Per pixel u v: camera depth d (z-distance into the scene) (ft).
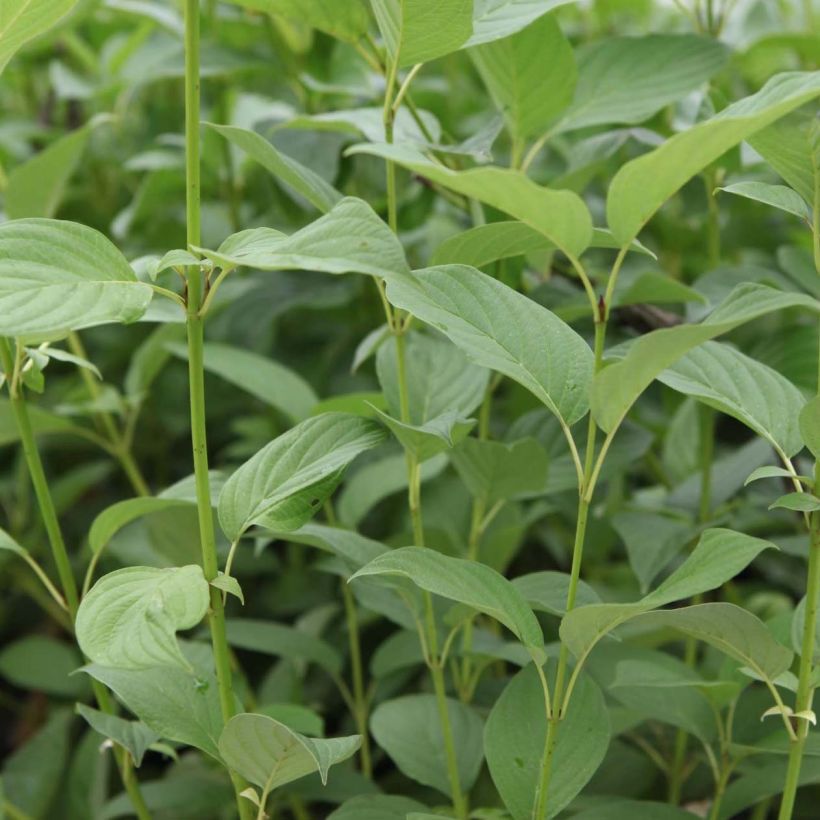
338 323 8.38
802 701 5.28
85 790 6.47
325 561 5.98
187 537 6.12
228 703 5.29
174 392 8.59
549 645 5.75
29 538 8.29
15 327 4.97
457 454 5.84
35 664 7.24
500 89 5.84
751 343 6.56
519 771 5.43
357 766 6.38
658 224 7.32
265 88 8.54
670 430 6.53
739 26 9.01
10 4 5.16
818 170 5.18
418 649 6.11
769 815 6.26
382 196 7.11
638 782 6.05
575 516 6.49
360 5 5.47
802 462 6.16
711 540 5.18
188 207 5.18
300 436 5.37
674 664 5.77
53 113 10.35
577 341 5.26
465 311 5.25
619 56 5.98
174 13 8.39
